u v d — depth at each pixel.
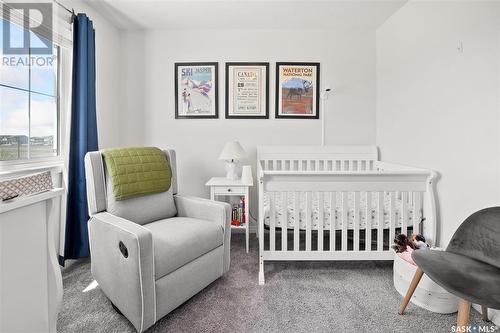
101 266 1.47
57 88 2.01
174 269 1.40
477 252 1.26
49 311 1.00
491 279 1.07
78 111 1.99
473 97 1.56
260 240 1.81
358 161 2.70
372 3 2.22
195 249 1.51
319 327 1.34
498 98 1.41
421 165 2.04
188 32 2.73
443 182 1.80
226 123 2.78
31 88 1.79
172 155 2.11
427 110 1.97
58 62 2.00
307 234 1.82
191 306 1.51
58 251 2.02
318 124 2.77
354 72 2.75
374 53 2.74
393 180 1.78
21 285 0.86
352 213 1.89
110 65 2.59
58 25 1.91
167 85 2.76
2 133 1.61
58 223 2.02
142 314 1.22
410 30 2.17
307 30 2.72
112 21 2.56
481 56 1.50
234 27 2.69
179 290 1.42
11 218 0.81
